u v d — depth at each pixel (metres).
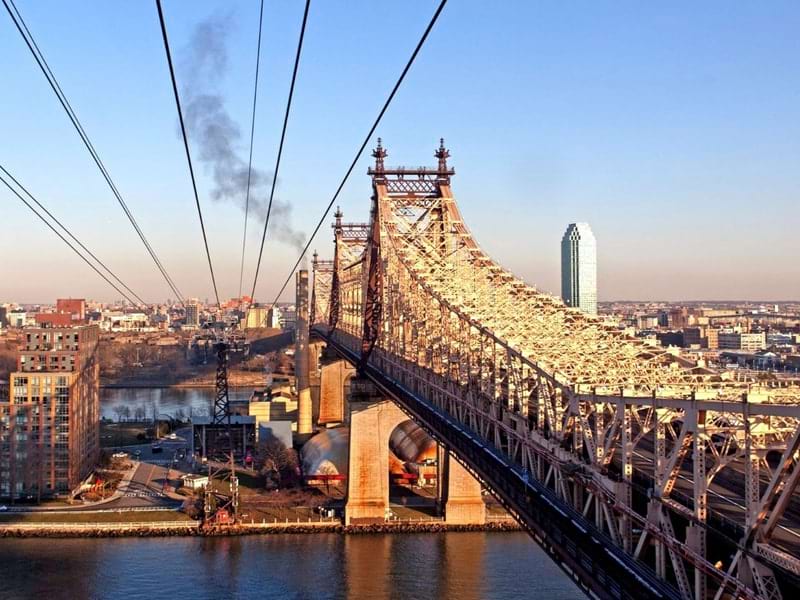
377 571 84.56
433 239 94.62
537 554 90.25
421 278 76.88
